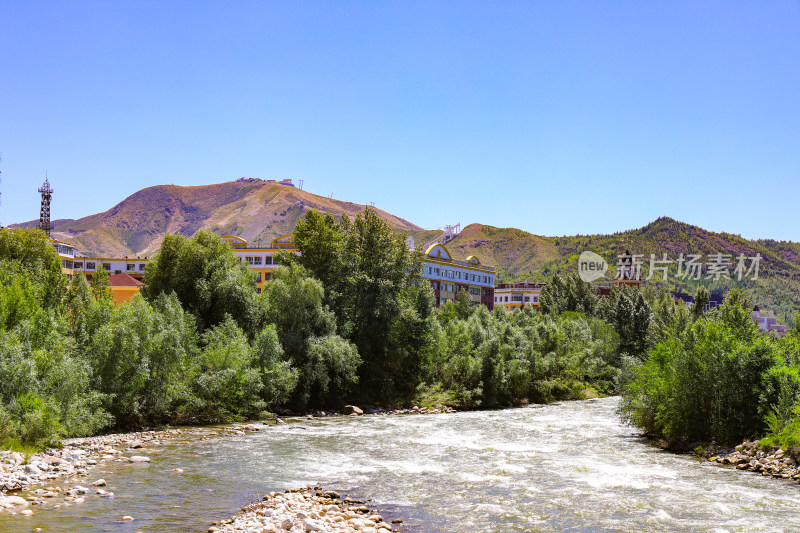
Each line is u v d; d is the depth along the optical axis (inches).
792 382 1542.8
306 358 2743.6
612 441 1871.3
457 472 1376.7
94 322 2114.9
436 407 2992.1
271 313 2851.9
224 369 2285.9
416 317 3196.4
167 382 2064.5
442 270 6776.6
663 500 1135.6
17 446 1378.0
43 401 1523.1
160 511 1003.9
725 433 1624.0
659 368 1847.9
